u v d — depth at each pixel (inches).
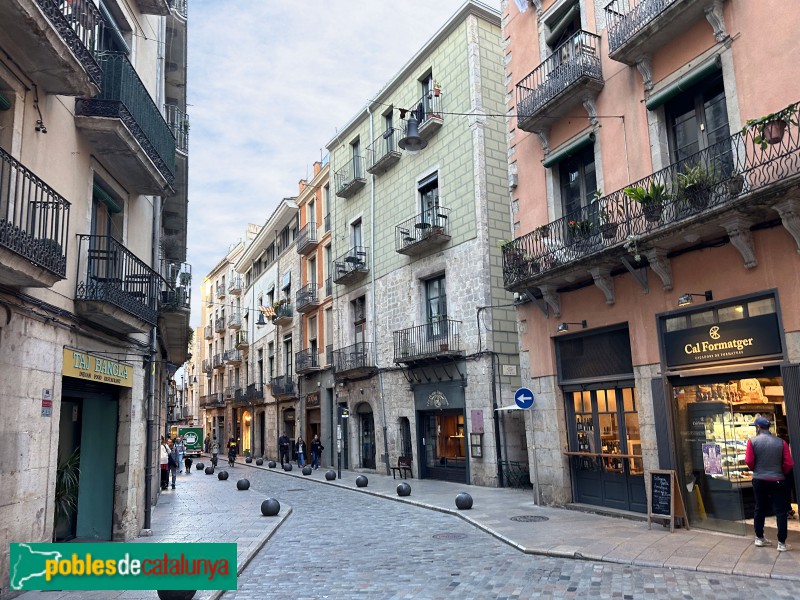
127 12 445.4
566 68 490.3
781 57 344.8
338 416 1013.2
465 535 406.3
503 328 711.1
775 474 303.7
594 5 486.3
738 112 366.6
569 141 507.5
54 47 272.5
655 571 286.0
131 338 426.9
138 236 474.6
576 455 484.4
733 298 361.7
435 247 794.2
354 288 991.0
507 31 598.2
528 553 340.8
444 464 765.9
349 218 1027.9
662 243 386.0
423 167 837.2
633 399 441.7
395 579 296.4
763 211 330.3
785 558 286.2
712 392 377.4
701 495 379.6
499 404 682.8
